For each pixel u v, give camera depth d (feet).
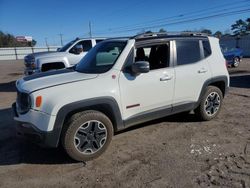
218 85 20.88
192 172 13.08
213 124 19.57
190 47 18.56
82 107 14.10
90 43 40.01
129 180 12.62
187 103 18.43
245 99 27.22
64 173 13.52
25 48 185.68
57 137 13.65
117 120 15.34
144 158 14.66
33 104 13.51
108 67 15.43
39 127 13.39
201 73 18.79
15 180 13.06
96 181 12.68
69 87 13.99
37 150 16.21
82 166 14.12
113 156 15.02
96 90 14.40
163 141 16.81
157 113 17.03
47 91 13.67
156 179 12.59
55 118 13.39
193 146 15.97
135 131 18.49
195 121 20.18
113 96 14.88
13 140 17.93
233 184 12.03
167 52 17.39
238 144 16.10
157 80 16.58
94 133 14.48
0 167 14.35
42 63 36.37
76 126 13.88
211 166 13.58
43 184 12.64
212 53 19.84
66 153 14.34
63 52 38.09
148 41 16.66
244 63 76.23
